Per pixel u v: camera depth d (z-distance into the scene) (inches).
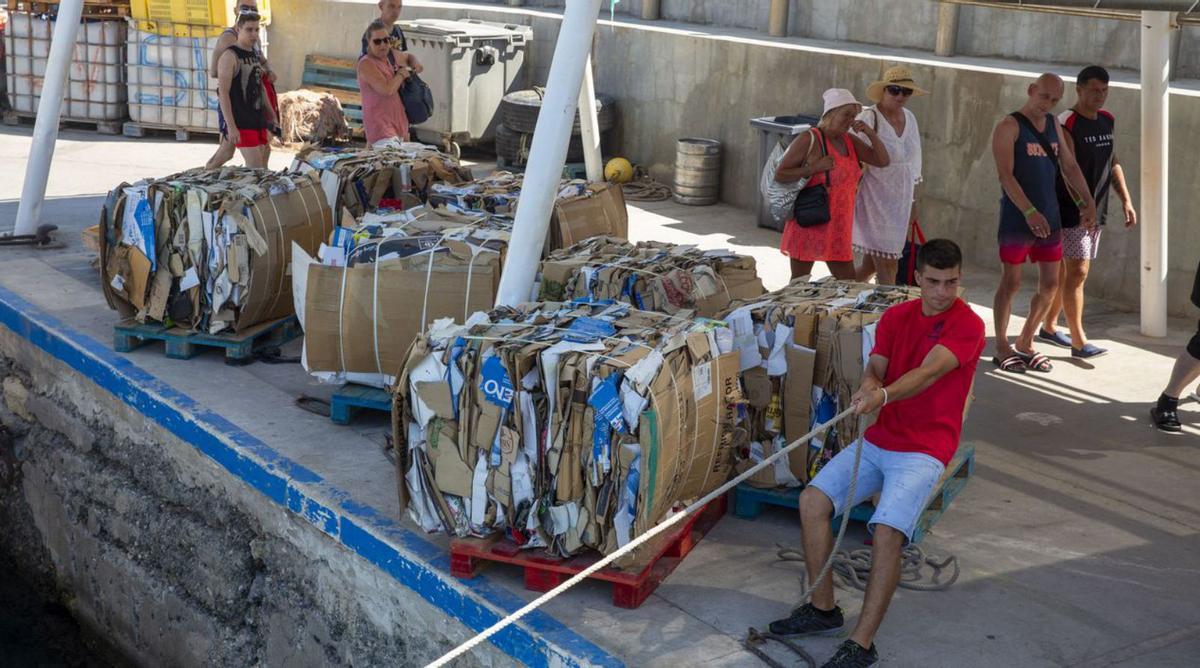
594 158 448.8
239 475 274.4
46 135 437.7
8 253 430.3
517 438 213.5
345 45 690.8
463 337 219.6
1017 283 343.3
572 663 199.6
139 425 315.6
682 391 219.1
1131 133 408.8
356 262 281.4
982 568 235.3
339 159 366.6
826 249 337.4
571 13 257.0
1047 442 298.8
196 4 650.2
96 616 334.3
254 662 277.1
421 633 232.7
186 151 646.5
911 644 208.1
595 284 267.9
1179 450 295.9
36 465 360.5
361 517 242.7
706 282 271.6
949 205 471.5
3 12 780.6
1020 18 553.0
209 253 319.6
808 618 207.2
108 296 331.9
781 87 530.9
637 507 208.8
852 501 199.0
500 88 645.9
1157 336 382.6
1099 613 220.1
